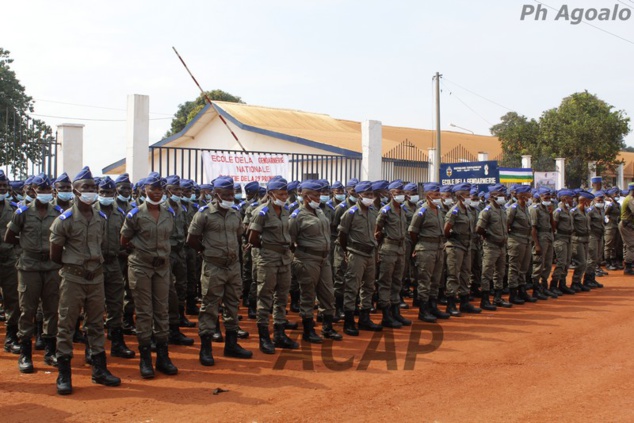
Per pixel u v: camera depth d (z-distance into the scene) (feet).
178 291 32.12
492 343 28.76
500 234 37.22
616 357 26.27
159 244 23.57
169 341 28.55
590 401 20.56
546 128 102.94
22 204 26.02
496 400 20.68
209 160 47.85
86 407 19.77
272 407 19.85
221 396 20.92
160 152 45.80
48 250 24.02
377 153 59.31
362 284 31.63
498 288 38.27
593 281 46.57
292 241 28.94
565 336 30.17
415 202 34.27
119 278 26.48
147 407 19.79
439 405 20.17
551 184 80.33
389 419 18.85
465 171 58.08
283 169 51.52
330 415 19.16
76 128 42.34
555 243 42.98
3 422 18.40
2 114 58.03
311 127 87.51
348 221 30.71
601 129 97.71
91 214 22.36
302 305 29.01
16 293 26.78
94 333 22.27
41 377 23.06
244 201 40.01
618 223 55.62
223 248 25.30
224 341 29.12
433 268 34.12
